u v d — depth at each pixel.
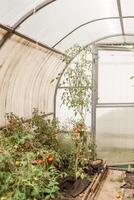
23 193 1.77
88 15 2.73
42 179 1.98
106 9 2.59
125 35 3.53
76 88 2.95
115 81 3.70
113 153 3.75
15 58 2.45
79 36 3.30
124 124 3.74
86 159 2.88
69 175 2.73
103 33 3.48
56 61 3.38
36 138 2.75
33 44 2.54
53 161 2.29
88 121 3.72
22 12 2.02
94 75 3.66
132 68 3.69
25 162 1.89
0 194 1.78
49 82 3.54
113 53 3.68
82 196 2.47
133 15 2.81
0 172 1.81
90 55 3.67
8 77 2.52
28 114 3.12
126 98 3.72
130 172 3.22
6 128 2.48
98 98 3.70
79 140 2.82
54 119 3.46
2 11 1.86
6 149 1.97
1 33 2.05
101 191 2.77
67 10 2.39
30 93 3.11
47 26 2.49
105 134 3.74
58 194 2.35
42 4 2.06
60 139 3.20
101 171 3.15
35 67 2.95
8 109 2.67
